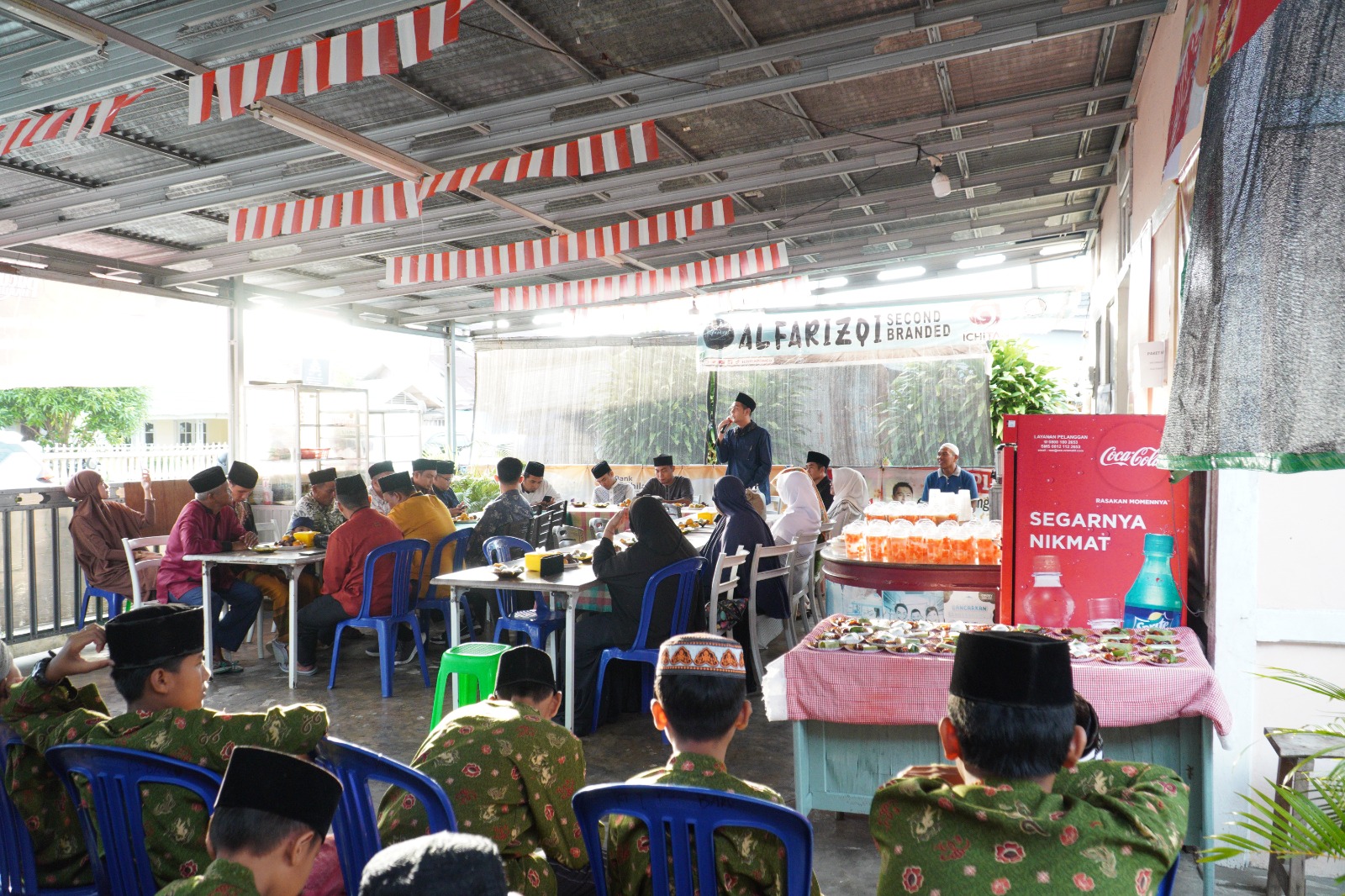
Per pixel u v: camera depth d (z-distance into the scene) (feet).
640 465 46.70
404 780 6.65
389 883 3.39
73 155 21.03
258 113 17.15
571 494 47.50
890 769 11.19
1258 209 6.47
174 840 6.81
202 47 15.75
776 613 20.03
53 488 24.75
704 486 45.68
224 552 20.75
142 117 19.03
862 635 11.51
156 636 7.23
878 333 36.09
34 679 7.93
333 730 16.53
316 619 19.88
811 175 23.71
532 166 17.49
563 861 7.59
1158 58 17.53
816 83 17.83
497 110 19.33
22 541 24.67
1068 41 19.10
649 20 16.56
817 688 10.93
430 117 19.99
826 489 31.73
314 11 14.90
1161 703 9.82
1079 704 6.66
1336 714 10.52
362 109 19.60
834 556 14.43
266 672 20.99
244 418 34.22
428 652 22.77
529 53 17.39
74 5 15.11
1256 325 6.33
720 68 17.75
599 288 28.53
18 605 24.77
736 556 18.35
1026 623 11.94
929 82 20.59
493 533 23.36
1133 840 4.75
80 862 8.15
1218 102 7.68
